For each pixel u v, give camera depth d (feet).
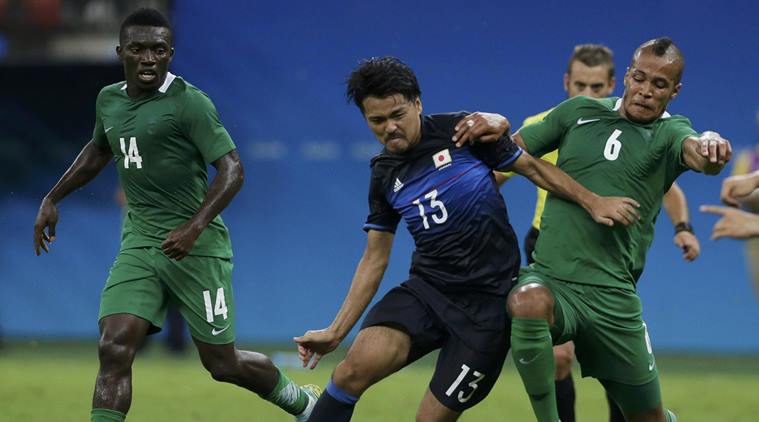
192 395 120.06
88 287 191.21
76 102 197.67
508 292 67.67
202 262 75.41
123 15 190.19
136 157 74.33
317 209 181.16
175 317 174.70
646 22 168.96
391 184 68.08
